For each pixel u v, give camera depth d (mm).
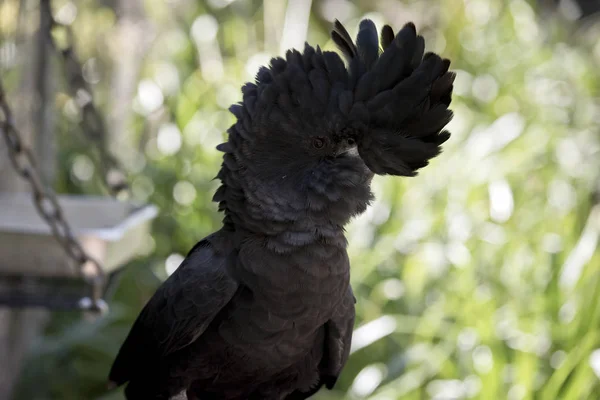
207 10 13195
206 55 12648
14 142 5133
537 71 12836
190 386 5051
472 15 13812
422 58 4238
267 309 4527
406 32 4203
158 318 4875
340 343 4977
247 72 12156
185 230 10539
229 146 4523
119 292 10062
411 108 4156
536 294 8398
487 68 12938
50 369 9320
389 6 14758
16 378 9094
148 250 10375
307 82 4312
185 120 11375
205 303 4602
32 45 8602
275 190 4422
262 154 4414
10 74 8594
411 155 4195
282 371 4898
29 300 5484
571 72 13016
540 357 7848
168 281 4945
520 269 8812
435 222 9711
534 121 11531
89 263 5387
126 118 11406
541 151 10781
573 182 10438
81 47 11281
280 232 4457
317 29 14312
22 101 8656
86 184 11023
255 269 4488
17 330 8891
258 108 4391
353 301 4965
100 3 11453
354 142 4316
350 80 4297
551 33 14562
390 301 9430
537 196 10219
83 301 5508
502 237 9352
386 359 9172
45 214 5234
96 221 6859
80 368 9438
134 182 10820
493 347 7871
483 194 10016
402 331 8914
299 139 4348
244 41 13273
